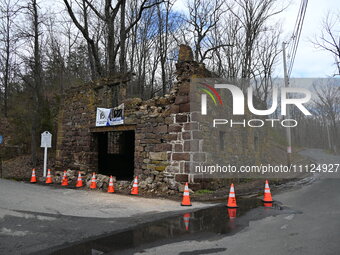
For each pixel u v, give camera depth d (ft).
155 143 35.78
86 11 65.57
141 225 19.04
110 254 13.71
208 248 14.42
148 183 34.91
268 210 23.54
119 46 63.26
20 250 14.25
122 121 39.63
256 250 13.97
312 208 23.94
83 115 46.47
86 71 87.86
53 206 25.13
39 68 64.64
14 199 27.45
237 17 73.72
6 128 69.00
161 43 74.38
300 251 13.61
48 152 68.23
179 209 24.48
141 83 73.87
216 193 33.32
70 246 14.87
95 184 37.55
